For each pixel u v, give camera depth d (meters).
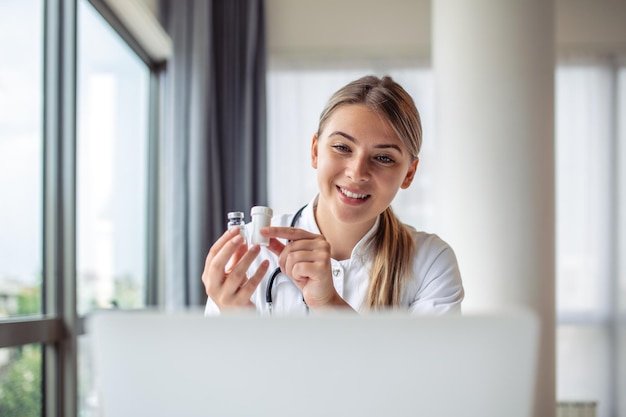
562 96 3.39
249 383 0.49
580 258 3.33
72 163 2.18
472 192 2.62
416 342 0.48
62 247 2.15
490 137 2.60
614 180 3.35
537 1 2.61
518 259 2.57
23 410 1.92
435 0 2.84
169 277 2.99
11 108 1.88
